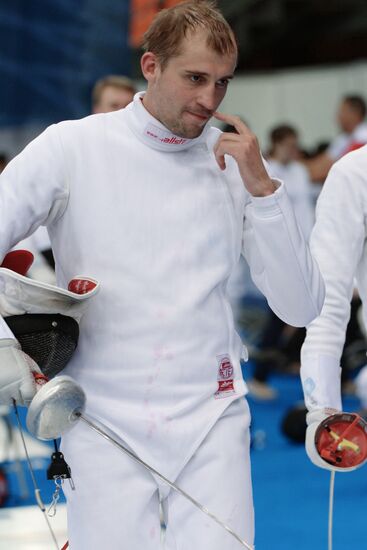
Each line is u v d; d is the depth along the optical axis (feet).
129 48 92.22
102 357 27.25
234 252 28.19
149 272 27.14
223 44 26.08
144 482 26.86
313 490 59.11
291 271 27.58
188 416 27.20
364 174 30.42
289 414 71.00
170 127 26.94
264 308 104.83
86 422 26.16
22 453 65.46
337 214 30.58
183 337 27.20
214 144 27.94
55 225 28.02
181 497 27.04
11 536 46.65
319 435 28.55
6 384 25.91
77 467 26.99
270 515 53.98
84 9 91.97
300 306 28.17
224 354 27.78
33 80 92.58
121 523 26.73
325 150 110.32
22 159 27.32
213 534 26.63
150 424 26.89
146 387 27.09
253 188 27.07
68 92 92.89
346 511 54.49
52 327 26.78
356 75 136.15
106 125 27.63
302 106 140.46
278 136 97.60
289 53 155.63
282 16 145.59
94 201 27.27
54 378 25.34
